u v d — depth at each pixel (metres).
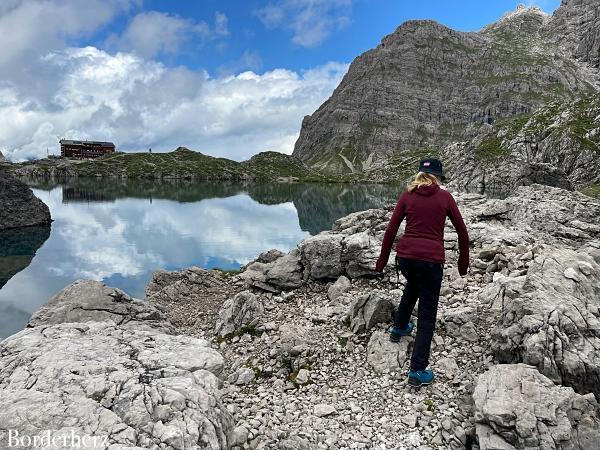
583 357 2.67
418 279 2.99
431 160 3.12
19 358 2.74
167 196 46.75
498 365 2.75
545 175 20.97
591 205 8.25
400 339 3.49
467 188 63.69
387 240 3.10
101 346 2.94
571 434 2.25
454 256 5.33
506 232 5.93
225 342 4.43
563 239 6.66
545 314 2.94
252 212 31.72
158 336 3.24
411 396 2.92
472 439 2.48
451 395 2.89
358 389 3.10
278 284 5.58
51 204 35.09
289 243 18.09
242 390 3.30
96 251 16.22
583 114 61.06
